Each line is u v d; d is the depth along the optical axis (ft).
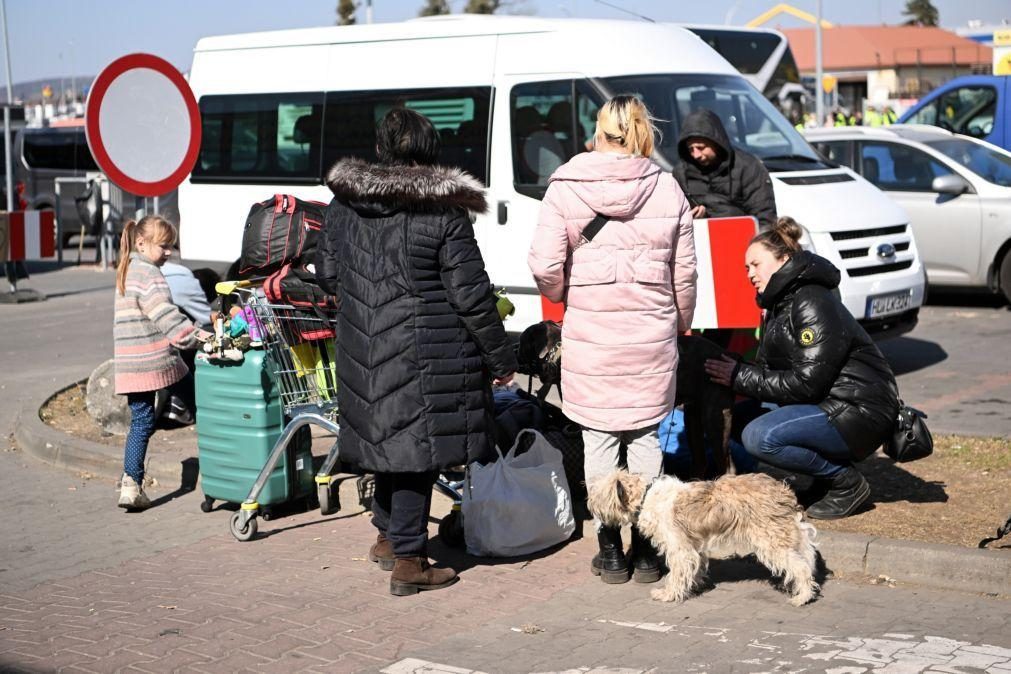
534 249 16.90
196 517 22.04
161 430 28.19
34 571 19.16
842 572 17.71
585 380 16.94
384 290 16.56
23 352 41.78
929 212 43.37
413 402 16.44
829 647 14.84
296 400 20.77
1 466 26.68
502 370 16.85
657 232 16.61
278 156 36.11
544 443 19.39
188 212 38.17
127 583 18.38
